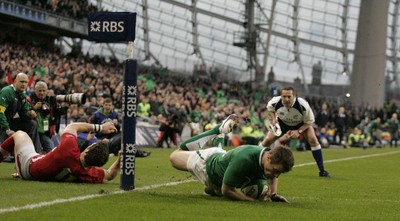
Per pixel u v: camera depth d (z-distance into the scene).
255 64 83.31
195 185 13.44
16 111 16.09
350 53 91.56
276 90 27.80
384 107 69.25
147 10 83.12
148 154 24.75
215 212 9.25
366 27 74.75
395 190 14.39
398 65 95.19
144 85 45.47
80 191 11.07
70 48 67.38
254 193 10.69
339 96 89.69
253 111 49.78
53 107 17.41
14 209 8.80
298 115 17.08
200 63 81.38
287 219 8.92
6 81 30.72
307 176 17.83
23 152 12.55
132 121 11.30
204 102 46.25
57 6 56.78
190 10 84.75
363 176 18.67
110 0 79.25
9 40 53.19
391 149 47.75
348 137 53.75
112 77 46.81
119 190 11.43
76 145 12.30
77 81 34.84
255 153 10.25
